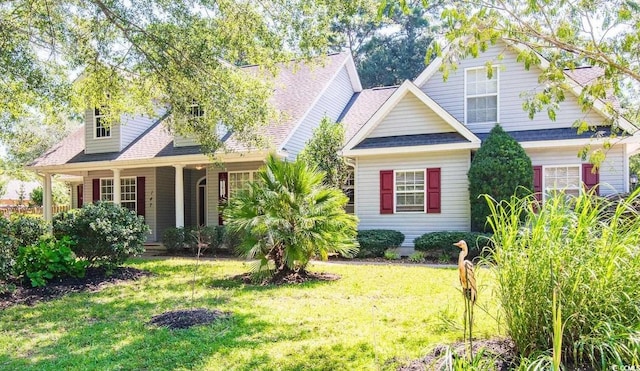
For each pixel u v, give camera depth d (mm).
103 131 17406
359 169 14492
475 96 14219
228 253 15188
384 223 14164
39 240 9281
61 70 10875
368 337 5195
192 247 15211
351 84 20609
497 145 12273
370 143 14281
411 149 13391
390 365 4273
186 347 5020
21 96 11156
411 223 13852
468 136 12914
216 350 4895
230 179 16844
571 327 3576
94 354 4891
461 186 13266
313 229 9305
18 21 9734
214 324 5879
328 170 14094
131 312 6766
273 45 9539
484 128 14031
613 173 12227
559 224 3764
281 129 14977
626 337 3275
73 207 22797
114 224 9836
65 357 4828
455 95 14422
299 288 8352
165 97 11180
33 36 10133
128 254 10227
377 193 14281
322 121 14750
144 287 8781
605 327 3396
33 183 36469
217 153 14250
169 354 4809
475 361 3453
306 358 4605
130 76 11125
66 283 8898
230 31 9797
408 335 5199
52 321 6395
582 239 3693
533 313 3725
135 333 5621
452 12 4215
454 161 13359
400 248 13891
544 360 3381
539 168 12977
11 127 13227
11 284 8234
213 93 10312
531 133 13266
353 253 12164
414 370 4078
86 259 9898
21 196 29922
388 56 32688
